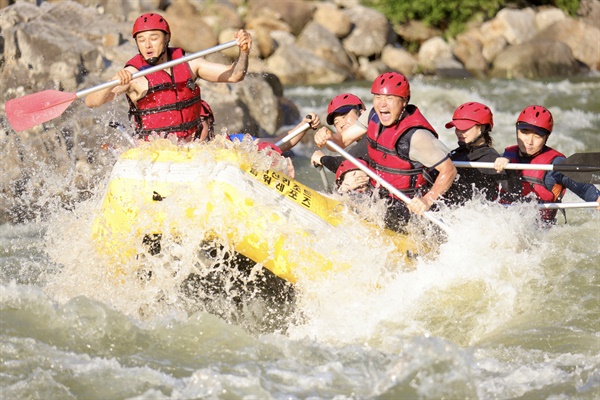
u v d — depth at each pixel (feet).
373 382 52.49
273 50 190.19
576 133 142.51
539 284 68.74
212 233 59.93
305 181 107.65
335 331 62.03
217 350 56.65
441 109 160.86
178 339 57.77
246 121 119.03
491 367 55.83
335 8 206.49
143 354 55.62
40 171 96.94
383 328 62.13
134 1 156.66
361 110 74.54
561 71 203.21
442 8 212.02
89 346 55.93
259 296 66.03
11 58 109.81
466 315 63.87
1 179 94.94
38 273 75.72
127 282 62.23
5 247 82.94
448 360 51.16
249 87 126.93
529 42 206.39
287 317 65.51
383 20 206.90
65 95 66.85
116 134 102.42
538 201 76.02
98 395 50.24
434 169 68.33
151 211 59.41
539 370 54.49
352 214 65.05
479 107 73.36
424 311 63.62
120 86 66.95
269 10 199.00
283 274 62.13
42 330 56.95
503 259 67.62
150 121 67.51
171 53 68.23
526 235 70.54
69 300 59.93
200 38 180.96
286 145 72.08
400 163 66.33
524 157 77.10
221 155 60.13
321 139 68.03
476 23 216.54
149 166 59.98
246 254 61.21
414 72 200.13
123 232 60.29
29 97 67.15
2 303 59.21
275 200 61.00
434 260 67.46
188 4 187.01
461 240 67.10
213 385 51.37
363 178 70.28
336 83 186.70
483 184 74.95
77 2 138.92
